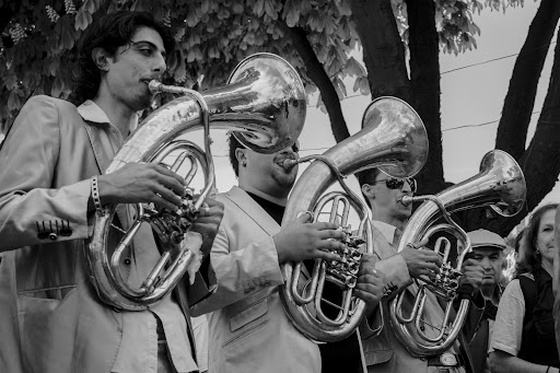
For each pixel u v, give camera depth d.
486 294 6.87
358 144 5.32
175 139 3.87
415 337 5.79
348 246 4.83
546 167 8.21
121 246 3.67
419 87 8.44
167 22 9.75
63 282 3.70
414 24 8.55
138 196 3.59
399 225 6.30
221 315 4.87
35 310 3.68
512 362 6.09
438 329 6.07
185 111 3.87
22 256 3.73
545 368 5.96
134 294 3.67
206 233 3.91
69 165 3.80
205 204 3.86
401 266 5.49
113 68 4.02
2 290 3.76
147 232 3.87
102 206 3.60
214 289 3.98
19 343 3.71
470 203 6.26
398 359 5.82
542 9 8.52
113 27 4.01
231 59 10.96
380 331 5.54
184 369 3.72
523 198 6.38
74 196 3.57
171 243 3.76
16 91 10.45
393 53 8.16
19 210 3.56
